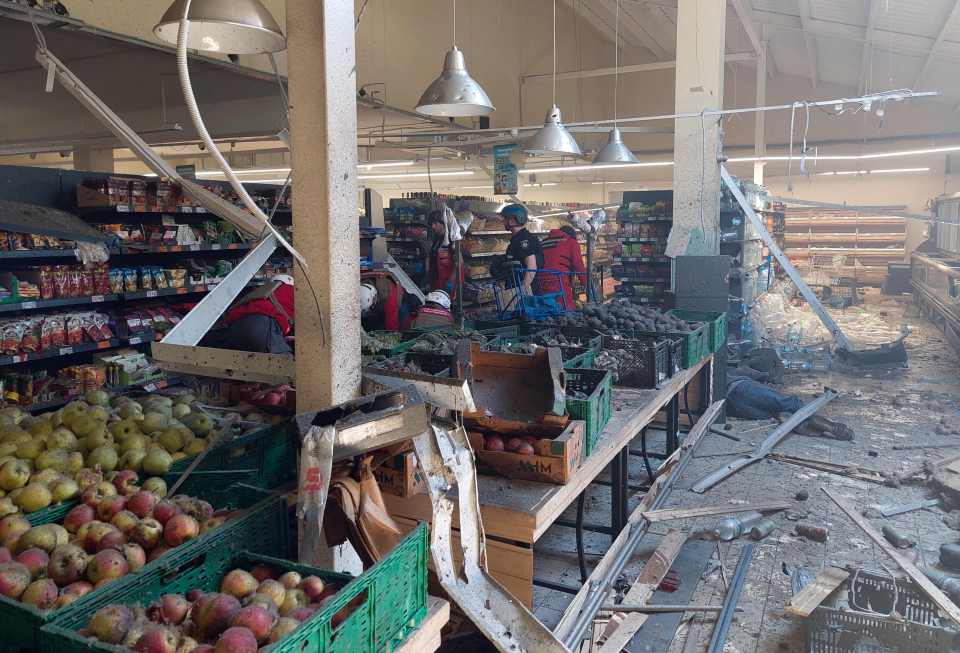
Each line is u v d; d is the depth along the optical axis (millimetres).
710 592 3713
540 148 6215
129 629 1423
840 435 6473
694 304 6945
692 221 7312
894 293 19891
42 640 1420
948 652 2768
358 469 2205
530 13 16141
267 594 1606
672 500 5027
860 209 7621
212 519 1949
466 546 2143
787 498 5055
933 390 8430
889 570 3916
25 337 5137
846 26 12906
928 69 14164
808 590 3354
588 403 3262
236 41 3049
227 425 2564
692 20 7188
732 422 7066
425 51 12078
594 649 3139
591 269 10016
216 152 1855
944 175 20984
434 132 10406
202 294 6906
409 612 1783
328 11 2330
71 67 8695
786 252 22109
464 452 2199
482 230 11664
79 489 2062
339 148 2420
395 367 3828
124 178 6242
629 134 23609
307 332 2477
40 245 5145
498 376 3418
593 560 4098
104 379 5523
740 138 22531
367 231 8406
